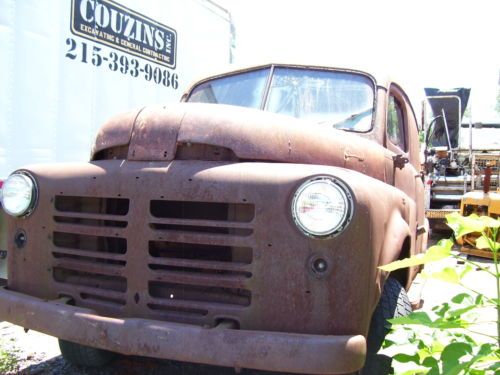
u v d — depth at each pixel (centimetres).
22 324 278
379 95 385
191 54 687
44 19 470
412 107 486
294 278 236
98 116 537
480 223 172
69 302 283
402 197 330
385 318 279
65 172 291
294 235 237
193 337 233
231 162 265
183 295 259
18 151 450
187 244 265
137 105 590
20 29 449
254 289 242
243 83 415
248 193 244
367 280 236
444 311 184
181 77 668
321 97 389
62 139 495
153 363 379
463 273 177
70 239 295
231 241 246
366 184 250
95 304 275
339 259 232
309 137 289
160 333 238
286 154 275
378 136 369
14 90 445
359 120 376
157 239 259
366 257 235
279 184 242
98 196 275
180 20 659
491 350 156
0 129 434
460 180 1130
